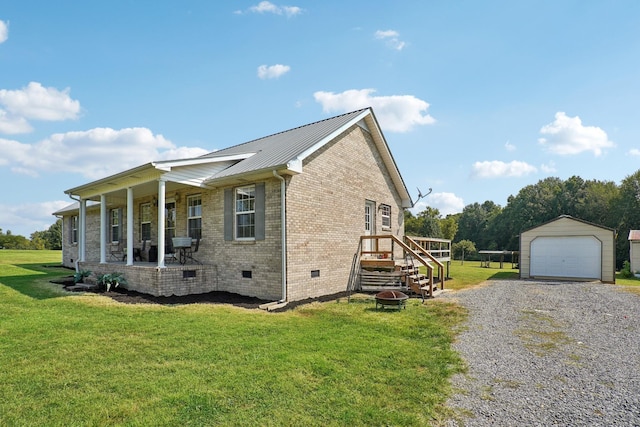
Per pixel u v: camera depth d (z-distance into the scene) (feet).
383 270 42.75
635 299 36.99
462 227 214.90
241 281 35.09
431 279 38.09
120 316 24.27
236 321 23.63
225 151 51.98
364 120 46.52
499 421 11.32
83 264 43.55
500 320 26.32
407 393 13.21
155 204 46.34
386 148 49.96
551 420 11.41
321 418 11.16
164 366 15.24
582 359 17.61
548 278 61.52
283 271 31.68
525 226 159.12
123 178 36.70
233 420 10.92
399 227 56.13
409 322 24.95
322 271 36.73
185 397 12.31
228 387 13.21
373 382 14.12
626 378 15.11
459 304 32.99
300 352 17.37
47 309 26.30
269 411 11.52
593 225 59.41
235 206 36.55
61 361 15.72
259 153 40.50
